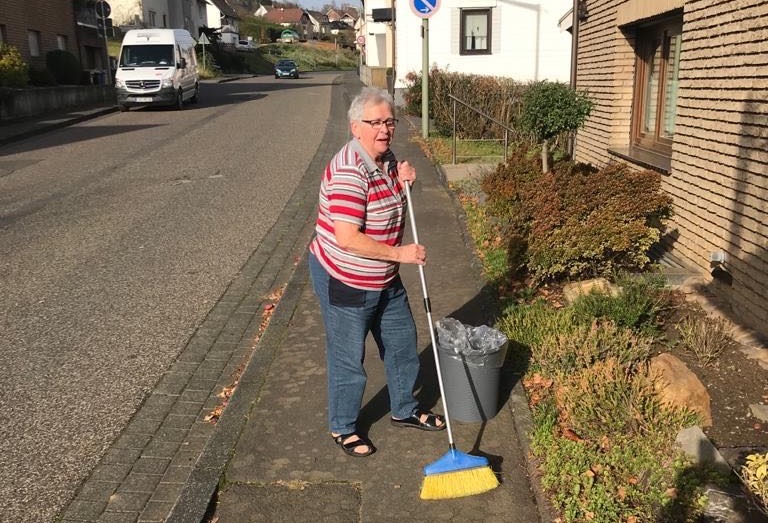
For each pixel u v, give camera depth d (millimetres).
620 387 3688
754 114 4867
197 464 3482
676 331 4809
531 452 3457
